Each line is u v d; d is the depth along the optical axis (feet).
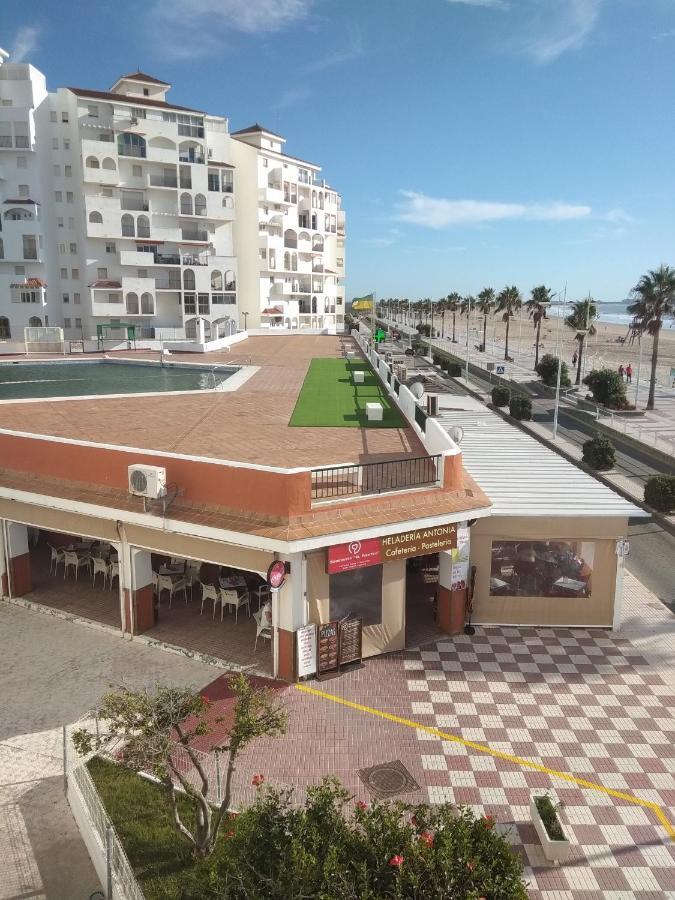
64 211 230.27
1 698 42.11
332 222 333.83
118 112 225.76
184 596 56.85
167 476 46.73
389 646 48.60
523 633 52.31
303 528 41.93
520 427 152.56
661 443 128.88
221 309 249.14
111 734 27.66
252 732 26.89
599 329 593.83
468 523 50.08
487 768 36.52
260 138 281.33
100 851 28.45
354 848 23.12
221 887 22.67
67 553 60.18
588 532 51.44
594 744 38.83
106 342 186.50
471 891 21.12
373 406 73.72
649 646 50.67
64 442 50.98
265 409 80.23
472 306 450.30
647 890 28.89
